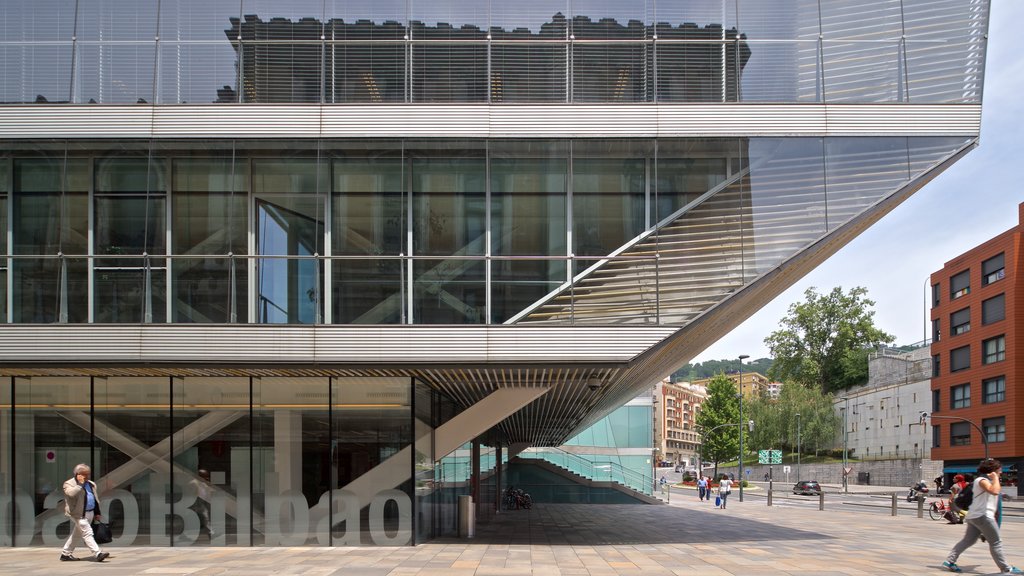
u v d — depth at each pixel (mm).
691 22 16031
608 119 15656
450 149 15711
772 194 15633
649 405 55500
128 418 16578
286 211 15617
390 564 13648
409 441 16469
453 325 15234
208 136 15586
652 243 15570
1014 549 18672
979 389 63438
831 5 16094
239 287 15484
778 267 15508
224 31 15961
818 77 15883
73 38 15922
